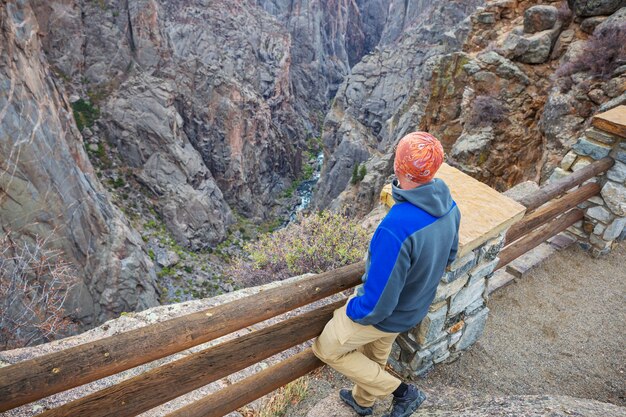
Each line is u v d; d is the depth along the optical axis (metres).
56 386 1.66
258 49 118.62
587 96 14.47
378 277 2.00
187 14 102.44
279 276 10.38
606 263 5.30
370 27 184.50
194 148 86.69
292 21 149.75
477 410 2.78
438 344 3.47
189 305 4.84
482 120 19.36
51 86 33.22
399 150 1.98
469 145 19.17
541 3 20.70
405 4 156.00
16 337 11.73
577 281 5.00
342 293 5.57
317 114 151.75
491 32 22.27
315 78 153.50
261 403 3.65
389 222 1.97
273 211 102.44
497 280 4.84
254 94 102.81
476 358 3.89
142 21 76.81
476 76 19.95
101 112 71.88
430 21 99.81
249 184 97.31
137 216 66.25
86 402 2.03
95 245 32.94
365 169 55.41
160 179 72.00
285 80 124.44
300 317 2.68
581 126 14.42
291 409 3.53
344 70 172.38
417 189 1.97
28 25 30.16
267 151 105.12
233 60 108.88
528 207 4.17
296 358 2.98
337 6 165.12
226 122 89.19
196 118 86.94
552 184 4.51
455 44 65.38
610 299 4.77
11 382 1.56
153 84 75.62
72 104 69.94
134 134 72.19
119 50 75.12
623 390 3.78
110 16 74.88
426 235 1.97
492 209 3.13
